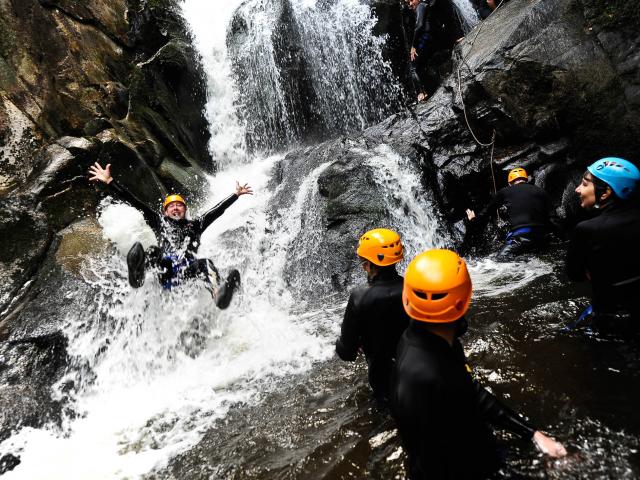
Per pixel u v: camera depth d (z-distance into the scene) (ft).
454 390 5.21
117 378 13.88
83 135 24.06
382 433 8.42
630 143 18.92
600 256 8.93
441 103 23.31
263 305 17.94
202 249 21.44
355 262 19.31
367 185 21.20
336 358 12.47
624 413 7.50
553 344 10.05
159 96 30.17
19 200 18.39
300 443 8.89
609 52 19.13
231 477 8.39
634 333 9.03
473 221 18.84
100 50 27.76
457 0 36.22
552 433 7.37
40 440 11.15
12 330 14.84
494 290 14.53
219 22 36.29
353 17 33.32
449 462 5.29
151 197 23.84
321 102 33.42
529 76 20.03
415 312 5.46
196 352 14.83
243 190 16.12
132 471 9.29
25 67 23.25
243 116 33.94
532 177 20.10
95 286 16.72
